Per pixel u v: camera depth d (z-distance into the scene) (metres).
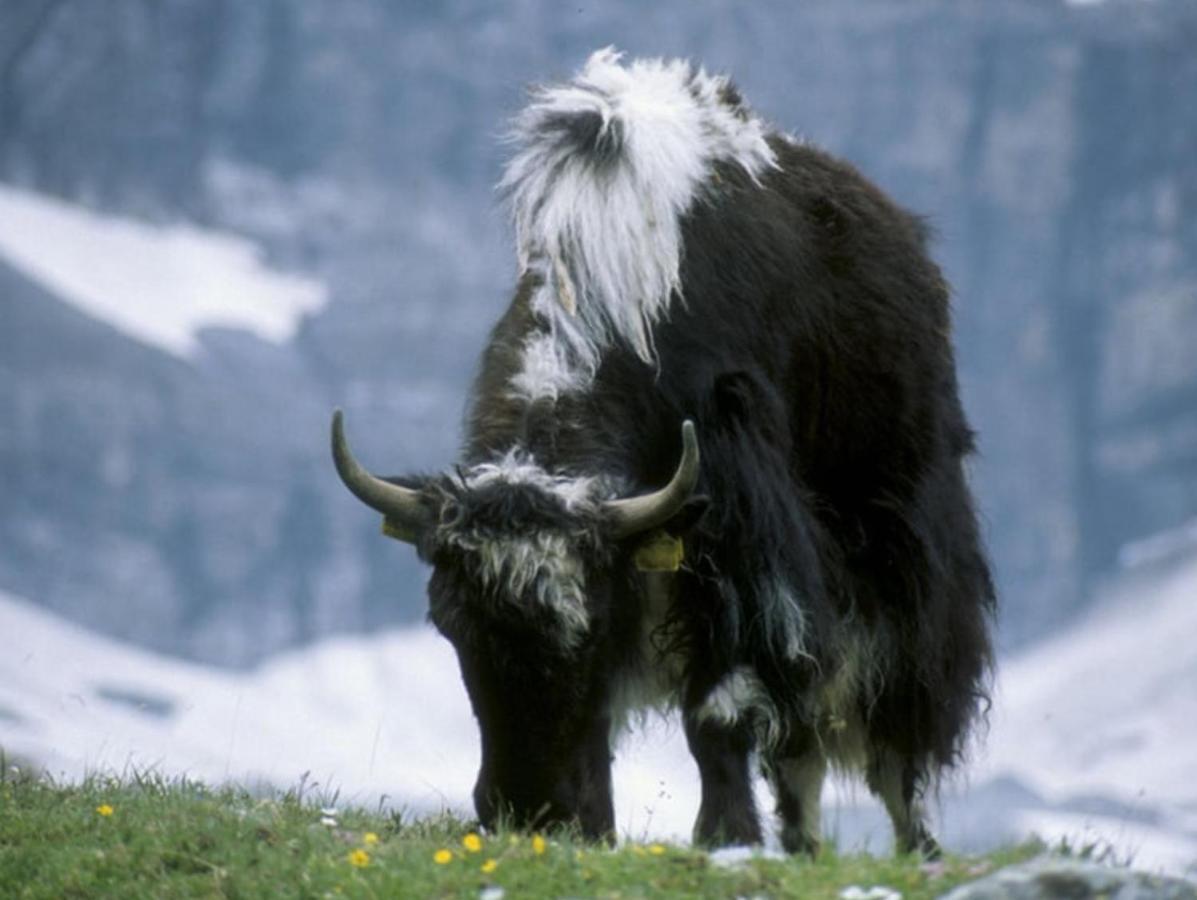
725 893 10.97
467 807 17.53
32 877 12.54
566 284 14.59
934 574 15.63
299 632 187.25
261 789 15.74
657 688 14.70
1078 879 10.55
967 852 12.72
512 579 12.98
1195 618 177.25
